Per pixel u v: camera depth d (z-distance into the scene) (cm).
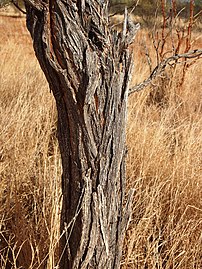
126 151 152
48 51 130
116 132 142
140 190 255
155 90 518
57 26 128
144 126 358
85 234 149
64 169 151
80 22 130
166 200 271
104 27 134
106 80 136
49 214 217
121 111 142
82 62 131
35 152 319
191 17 518
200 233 244
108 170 145
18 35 1557
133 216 254
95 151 142
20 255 210
